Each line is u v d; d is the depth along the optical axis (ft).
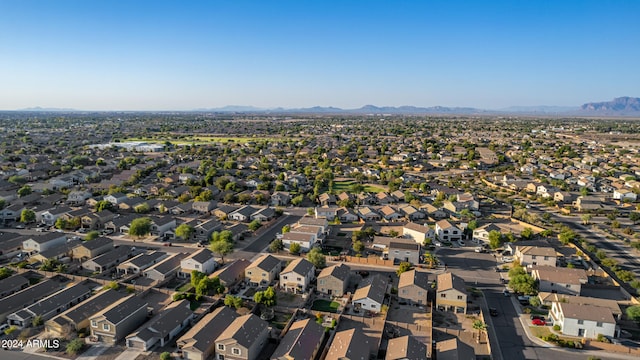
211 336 191.31
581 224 405.39
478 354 191.21
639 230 388.16
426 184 526.57
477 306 237.66
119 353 188.14
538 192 522.06
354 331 193.67
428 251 325.62
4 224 376.27
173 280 270.26
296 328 199.82
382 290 244.63
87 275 273.54
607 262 292.61
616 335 205.67
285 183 557.33
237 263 277.64
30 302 228.43
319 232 343.26
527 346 199.72
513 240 338.13
